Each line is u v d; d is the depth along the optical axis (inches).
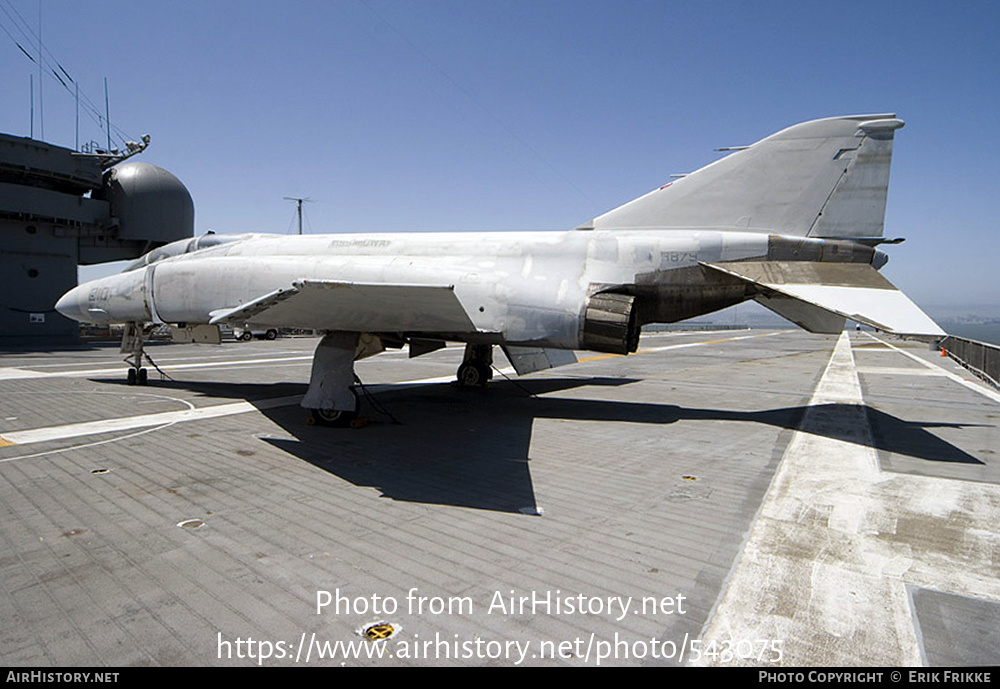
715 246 349.1
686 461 271.1
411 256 387.2
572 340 342.0
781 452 290.7
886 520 193.9
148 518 187.6
